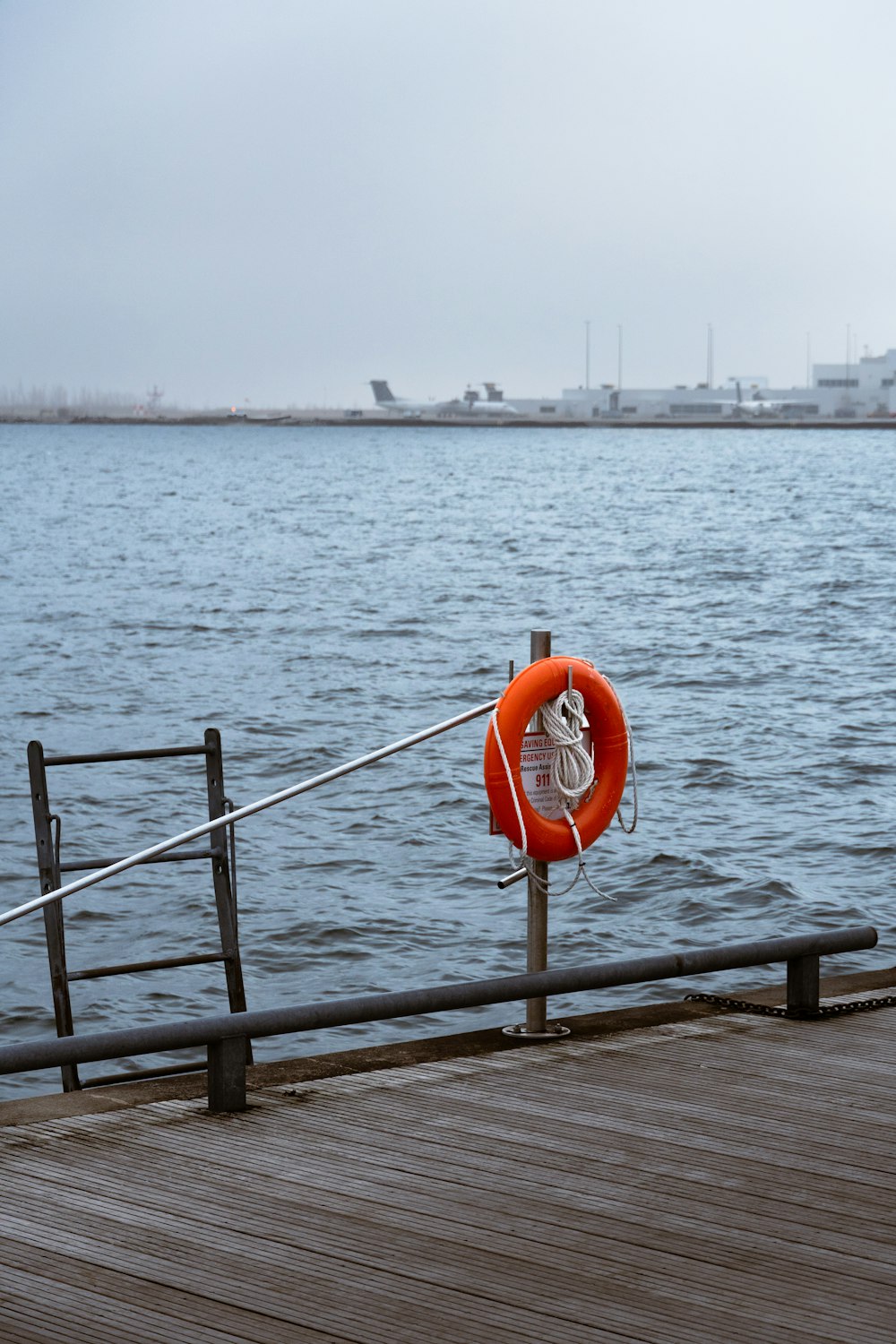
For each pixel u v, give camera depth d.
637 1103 4.65
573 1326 3.21
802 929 10.24
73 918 10.49
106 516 64.69
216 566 42.41
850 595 34.00
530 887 5.34
